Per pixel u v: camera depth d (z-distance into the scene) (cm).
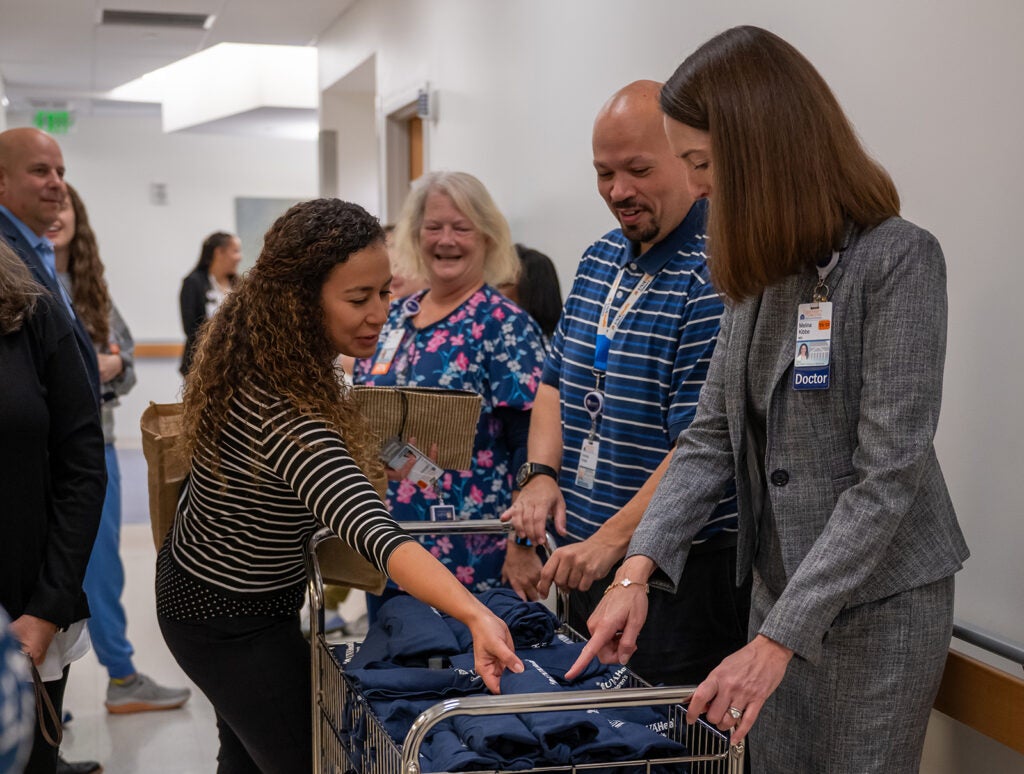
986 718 178
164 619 197
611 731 148
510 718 147
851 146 149
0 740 67
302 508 184
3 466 187
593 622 161
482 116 461
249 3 701
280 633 198
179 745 370
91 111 1206
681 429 201
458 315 279
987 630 187
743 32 151
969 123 190
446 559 270
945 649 156
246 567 188
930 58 200
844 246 150
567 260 374
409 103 575
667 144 205
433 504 270
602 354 221
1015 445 181
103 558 391
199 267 740
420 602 199
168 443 202
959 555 157
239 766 218
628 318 213
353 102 803
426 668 175
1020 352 179
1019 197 179
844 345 149
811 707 161
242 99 975
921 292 144
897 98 210
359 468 168
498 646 145
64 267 380
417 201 288
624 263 222
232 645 194
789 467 156
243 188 1275
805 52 240
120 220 1248
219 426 176
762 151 145
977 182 189
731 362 162
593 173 350
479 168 468
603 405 217
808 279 153
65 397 201
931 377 143
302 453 165
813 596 141
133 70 973
